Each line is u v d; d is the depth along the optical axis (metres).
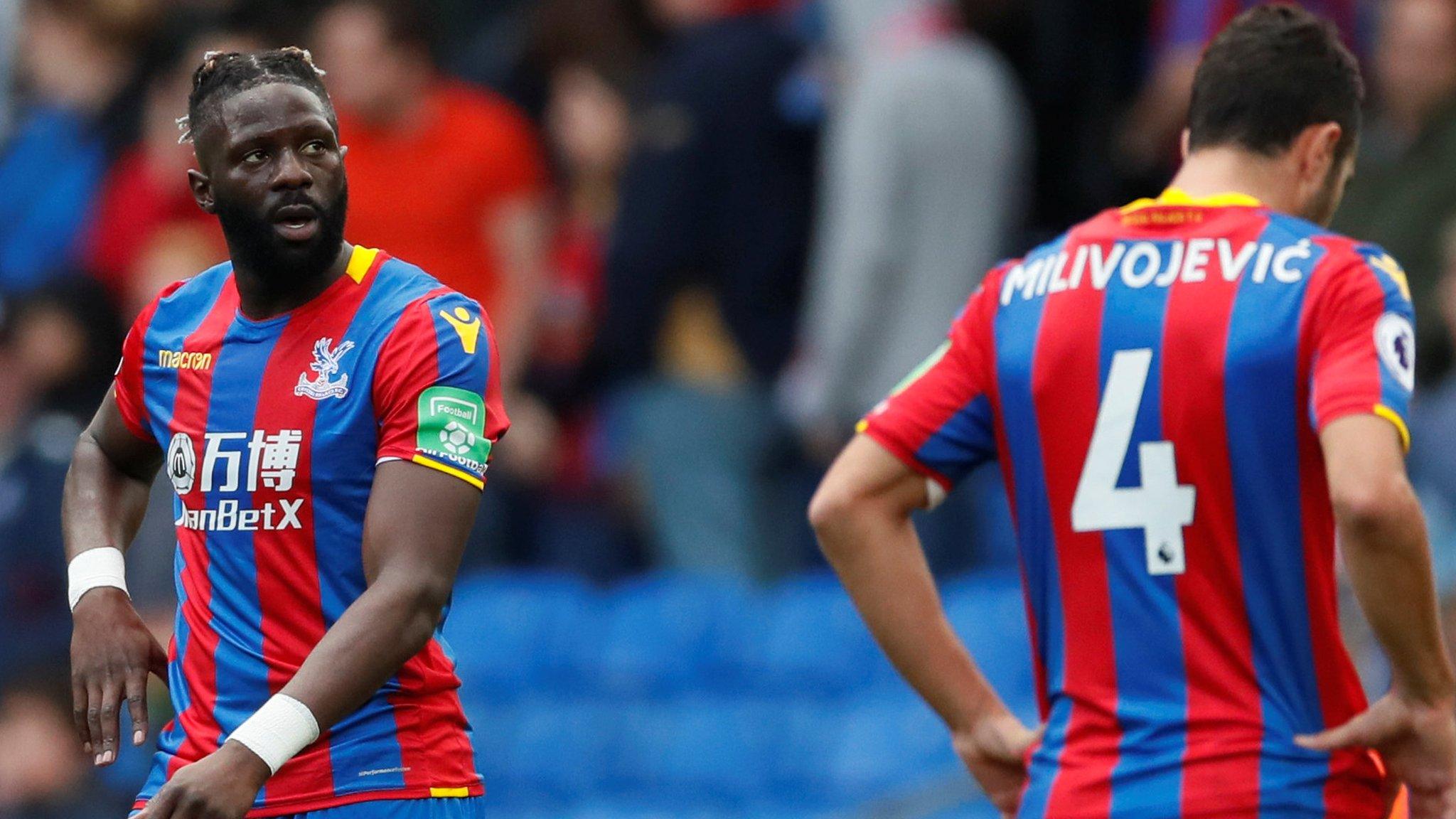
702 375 29.02
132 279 31.89
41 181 33.62
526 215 29.89
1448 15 26.36
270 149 12.43
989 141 26.97
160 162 32.09
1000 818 24.78
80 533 13.52
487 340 12.93
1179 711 12.89
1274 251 13.03
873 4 29.41
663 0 31.95
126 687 13.11
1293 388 12.80
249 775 11.88
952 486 14.31
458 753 13.21
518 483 30.34
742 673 27.83
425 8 30.20
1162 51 28.78
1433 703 12.73
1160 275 13.22
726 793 27.27
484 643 28.92
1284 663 12.87
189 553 13.11
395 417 12.59
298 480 12.70
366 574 12.62
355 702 12.16
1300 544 12.85
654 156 28.91
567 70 31.69
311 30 31.19
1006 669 25.75
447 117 29.38
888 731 26.66
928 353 26.64
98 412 13.91
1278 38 13.70
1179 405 12.98
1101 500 13.18
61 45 34.50
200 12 34.38
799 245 28.83
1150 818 12.80
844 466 14.27
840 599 27.83
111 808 24.09
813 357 27.86
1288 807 12.67
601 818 27.48
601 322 29.36
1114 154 29.03
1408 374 12.67
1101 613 13.17
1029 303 13.66
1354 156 13.99
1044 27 29.06
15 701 24.30
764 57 28.83
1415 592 12.37
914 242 26.70
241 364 12.90
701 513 28.81
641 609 28.48
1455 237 25.44
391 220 28.88
